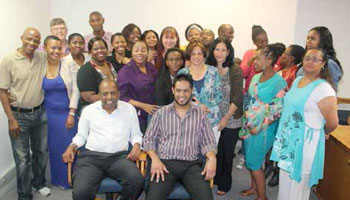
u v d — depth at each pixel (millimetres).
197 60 2512
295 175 2064
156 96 2662
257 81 2492
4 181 3045
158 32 4477
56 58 2668
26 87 2574
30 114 2664
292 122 2062
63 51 3365
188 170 2217
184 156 2268
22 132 2650
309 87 1987
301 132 2023
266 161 3213
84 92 2693
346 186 2406
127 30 3379
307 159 2045
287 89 2406
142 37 3242
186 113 2287
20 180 2691
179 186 2201
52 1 4395
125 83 2676
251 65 3326
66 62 2775
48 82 2707
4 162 3117
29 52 2523
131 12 4434
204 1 4359
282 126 2152
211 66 2576
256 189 2697
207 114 2545
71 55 2945
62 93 2779
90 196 2162
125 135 2436
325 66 1995
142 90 2703
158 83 2664
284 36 4359
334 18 4227
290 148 2074
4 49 3096
